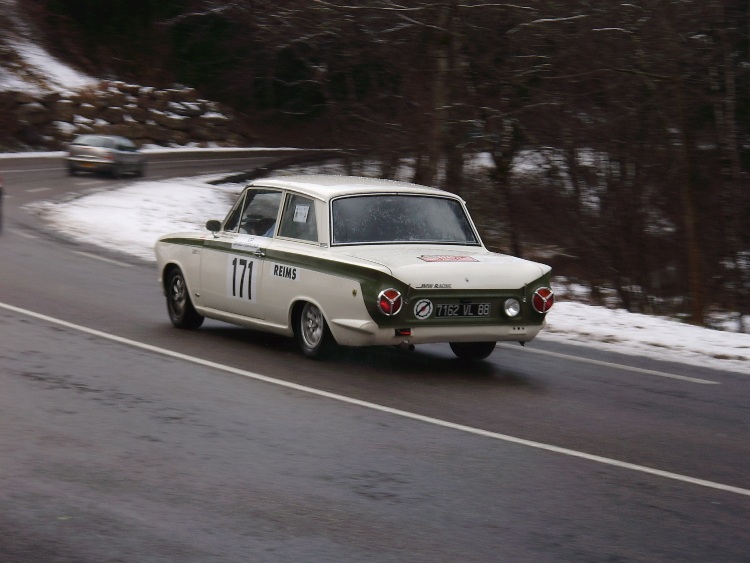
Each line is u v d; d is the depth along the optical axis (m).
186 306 12.15
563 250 26.69
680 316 22.42
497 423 8.33
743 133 26.42
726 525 6.01
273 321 10.91
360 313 9.82
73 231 25.14
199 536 5.52
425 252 10.51
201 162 61.50
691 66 24.31
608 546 5.59
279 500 6.16
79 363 9.95
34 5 71.56
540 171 27.00
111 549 5.29
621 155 25.39
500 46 25.95
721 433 8.36
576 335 13.23
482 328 10.16
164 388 9.05
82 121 63.41
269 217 11.17
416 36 27.92
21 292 14.64
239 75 51.94
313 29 28.36
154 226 28.16
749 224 24.92
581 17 23.41
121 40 73.56
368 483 6.57
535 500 6.35
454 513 6.04
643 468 7.17
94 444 7.23
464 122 25.41
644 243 24.97
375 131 30.52
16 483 6.31
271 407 8.53
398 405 8.79
